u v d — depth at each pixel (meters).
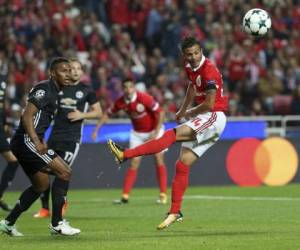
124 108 39.03
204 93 25.75
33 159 23.94
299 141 51.09
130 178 38.59
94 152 47.84
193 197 40.88
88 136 47.78
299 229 26.12
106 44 61.66
